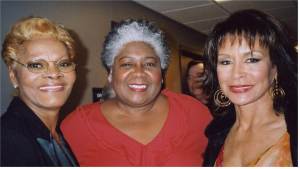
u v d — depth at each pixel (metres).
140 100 1.55
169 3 3.98
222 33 1.26
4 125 1.08
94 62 3.12
